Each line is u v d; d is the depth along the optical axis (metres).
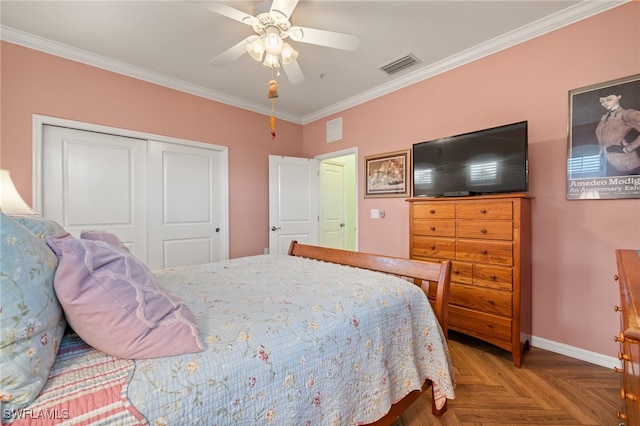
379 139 3.49
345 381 1.08
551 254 2.23
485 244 2.16
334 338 1.07
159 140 3.15
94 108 2.73
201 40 2.45
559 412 1.56
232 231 3.77
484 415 1.54
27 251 0.69
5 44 2.32
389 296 1.36
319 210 4.44
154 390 0.69
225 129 3.68
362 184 3.70
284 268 1.91
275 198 4.04
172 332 0.82
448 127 2.84
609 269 1.99
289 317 1.08
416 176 2.81
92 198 2.79
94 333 0.76
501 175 2.23
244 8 1.98
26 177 2.42
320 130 4.27
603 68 1.99
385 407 1.18
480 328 2.19
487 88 2.57
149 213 3.11
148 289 0.86
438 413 1.50
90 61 2.69
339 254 2.10
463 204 2.29
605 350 2.01
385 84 3.30
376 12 2.09
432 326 1.45
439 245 2.44
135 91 2.97
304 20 2.17
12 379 0.58
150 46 2.54
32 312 0.64
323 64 2.85
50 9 2.06
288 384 0.92
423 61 2.81
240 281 1.58
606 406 1.61
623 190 1.92
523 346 2.16
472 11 2.09
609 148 1.97
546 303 2.25
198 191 3.49
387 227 3.43
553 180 2.21
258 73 3.05
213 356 0.82
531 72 2.32
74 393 0.64
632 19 1.89
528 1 1.99
